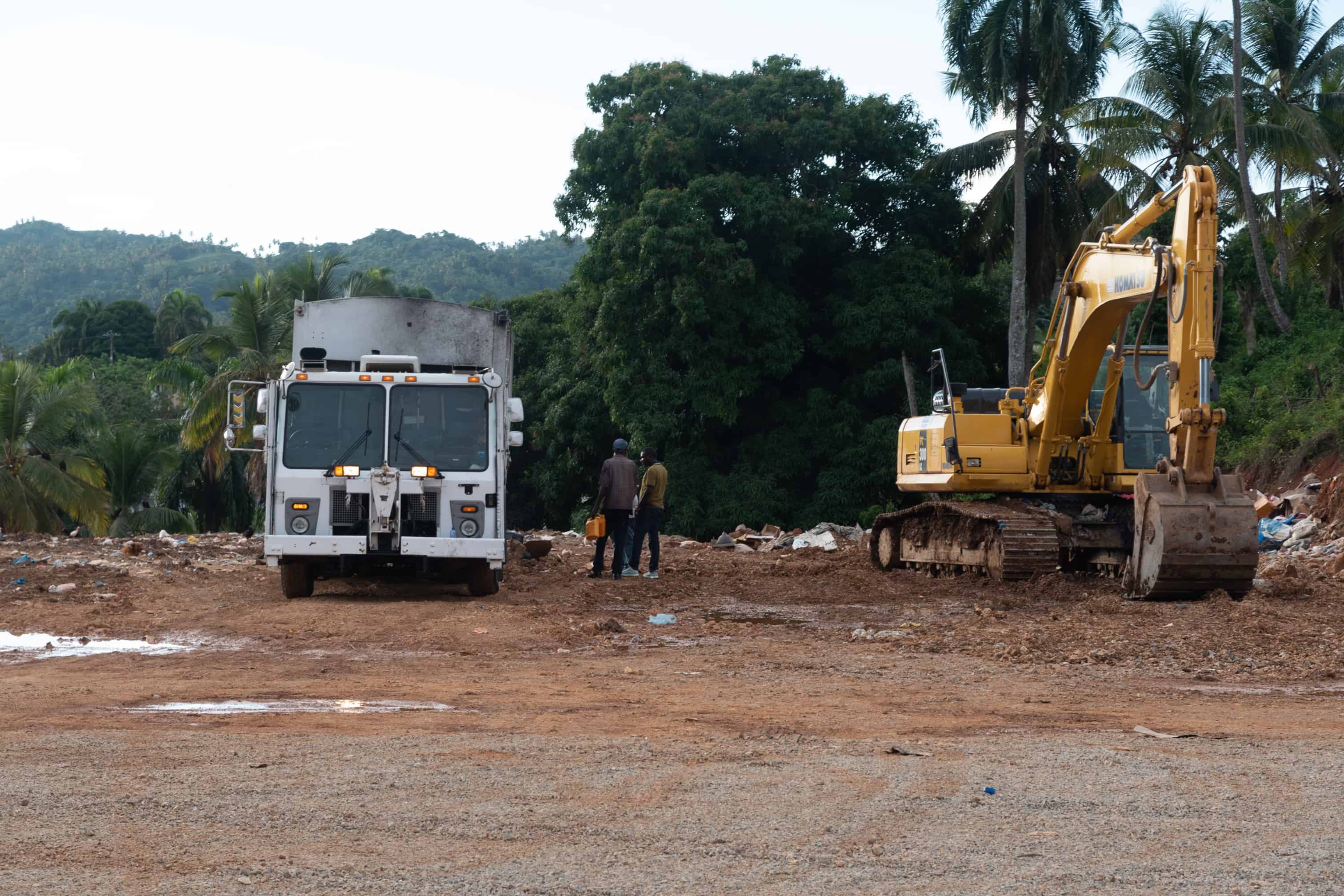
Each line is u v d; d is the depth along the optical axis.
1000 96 35.28
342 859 4.68
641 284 33.81
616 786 5.91
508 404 16.45
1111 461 17.08
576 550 23.92
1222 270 13.19
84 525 41.97
